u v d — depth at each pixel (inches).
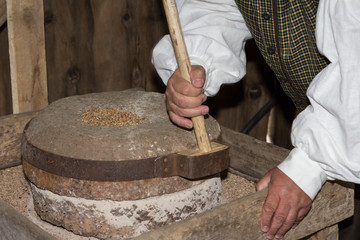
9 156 65.7
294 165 47.1
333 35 43.1
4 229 47.1
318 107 45.6
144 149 48.2
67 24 84.0
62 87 86.4
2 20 73.2
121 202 49.2
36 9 71.0
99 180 47.9
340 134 44.5
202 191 52.3
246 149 66.9
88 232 50.6
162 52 55.2
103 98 58.7
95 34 86.4
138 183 48.4
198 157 47.2
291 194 46.8
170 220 50.9
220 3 56.6
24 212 57.2
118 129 50.3
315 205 50.8
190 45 53.1
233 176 67.8
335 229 55.9
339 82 43.6
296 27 53.1
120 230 50.0
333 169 45.6
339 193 52.7
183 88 45.9
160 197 50.0
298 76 56.0
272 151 64.2
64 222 51.4
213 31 54.1
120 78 90.4
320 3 44.8
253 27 55.4
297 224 49.8
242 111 95.1
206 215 43.7
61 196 50.6
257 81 94.2
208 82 53.6
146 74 92.0
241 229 46.4
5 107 85.7
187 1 57.6
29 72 72.6
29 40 71.5
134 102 57.5
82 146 48.3
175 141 49.3
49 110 55.1
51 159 49.1
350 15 41.7
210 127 53.4
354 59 42.1
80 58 86.4
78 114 54.1
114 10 86.6
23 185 63.1
